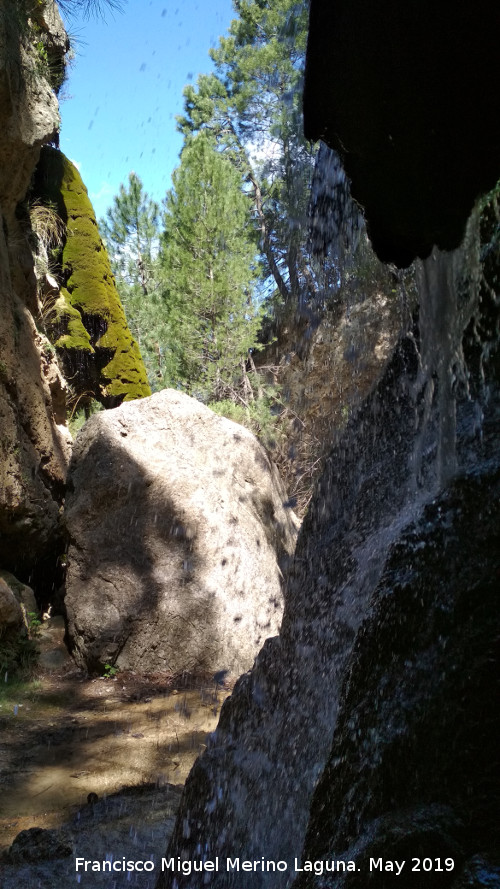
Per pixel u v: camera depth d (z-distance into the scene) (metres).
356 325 11.62
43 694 6.99
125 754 5.50
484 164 1.50
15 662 7.39
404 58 1.37
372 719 1.41
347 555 2.21
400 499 2.07
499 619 1.35
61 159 13.58
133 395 13.74
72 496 8.29
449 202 1.57
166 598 7.79
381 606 1.50
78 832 3.53
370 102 1.44
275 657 2.56
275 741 2.30
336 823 1.39
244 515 8.80
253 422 16.89
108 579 7.88
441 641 1.40
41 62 9.88
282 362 17.25
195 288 17.45
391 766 1.34
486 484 1.51
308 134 1.57
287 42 15.09
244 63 16.83
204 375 17.95
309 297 14.35
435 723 1.33
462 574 1.44
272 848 2.08
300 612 2.46
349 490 2.50
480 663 1.32
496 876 1.10
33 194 13.14
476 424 1.69
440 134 1.46
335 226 2.69
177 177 17.84
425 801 1.28
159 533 8.07
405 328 2.51
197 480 8.44
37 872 3.02
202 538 8.10
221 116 18.80
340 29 1.37
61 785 4.86
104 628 7.68
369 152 1.53
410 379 2.31
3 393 8.41
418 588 1.48
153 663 7.66
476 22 1.30
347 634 2.06
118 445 8.32
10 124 9.03
